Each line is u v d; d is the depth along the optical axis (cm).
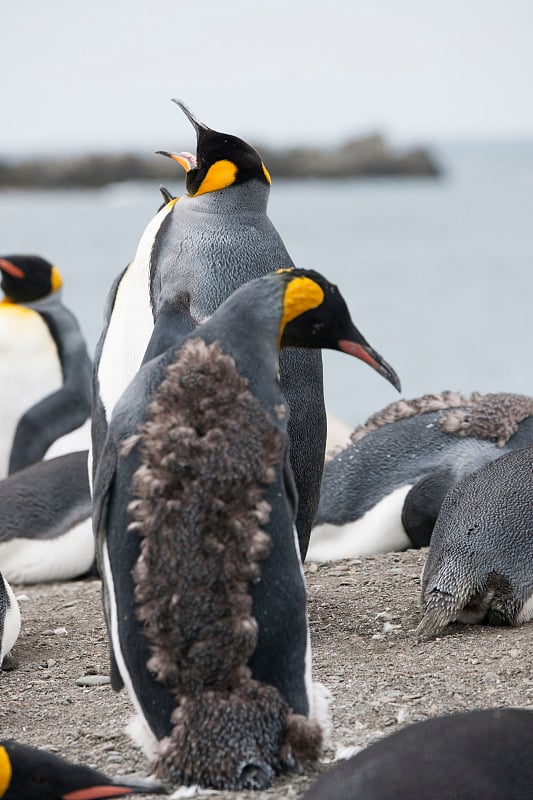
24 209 15588
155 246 1044
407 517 1434
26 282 2170
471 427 1446
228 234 1039
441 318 5200
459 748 606
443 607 1041
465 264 7838
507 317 5191
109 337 1040
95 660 1045
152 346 893
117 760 756
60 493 1659
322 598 1173
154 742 679
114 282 1073
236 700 638
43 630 1172
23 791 594
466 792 580
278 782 650
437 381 3641
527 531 1063
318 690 720
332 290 716
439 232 11144
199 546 631
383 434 1500
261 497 648
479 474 1137
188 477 636
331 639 1032
